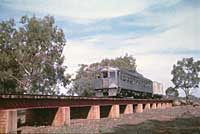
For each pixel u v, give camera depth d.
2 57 42.66
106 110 32.88
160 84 63.69
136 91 43.38
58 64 48.09
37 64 45.16
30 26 45.25
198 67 94.88
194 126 24.45
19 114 37.19
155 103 52.25
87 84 60.88
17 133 17.14
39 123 23.78
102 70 37.00
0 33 44.22
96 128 21.11
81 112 30.06
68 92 60.25
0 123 16.00
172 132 20.92
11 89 44.84
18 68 45.00
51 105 20.45
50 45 46.62
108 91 35.94
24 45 44.75
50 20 47.19
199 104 67.06
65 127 20.44
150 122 27.12
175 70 97.06
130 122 26.66
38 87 47.28
